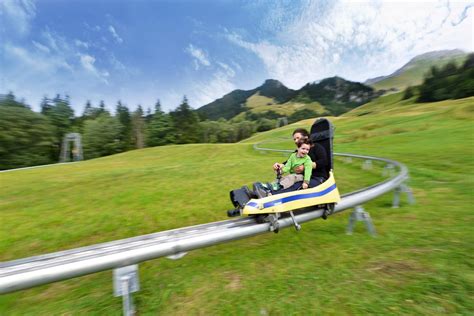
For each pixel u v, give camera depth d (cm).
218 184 1285
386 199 855
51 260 305
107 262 297
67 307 363
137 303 347
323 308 306
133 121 10650
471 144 2094
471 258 386
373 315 288
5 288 260
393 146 2620
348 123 6844
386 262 400
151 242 346
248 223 431
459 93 11500
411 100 15312
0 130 6456
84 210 919
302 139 470
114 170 2184
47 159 7588
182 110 11550
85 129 9344
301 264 420
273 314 304
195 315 316
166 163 3225
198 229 407
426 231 524
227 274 409
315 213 461
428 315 280
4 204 1081
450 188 936
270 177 1441
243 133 16150
